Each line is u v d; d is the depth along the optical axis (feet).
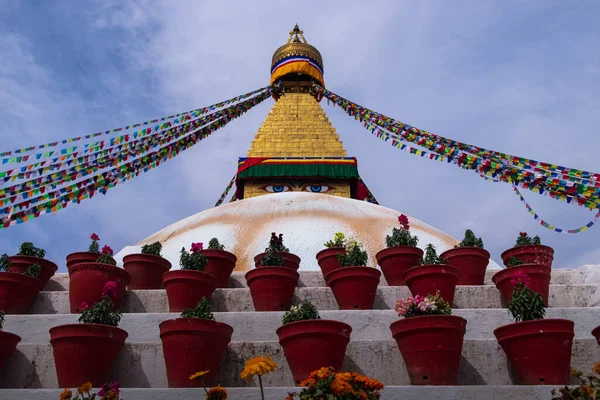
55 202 36.58
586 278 30.27
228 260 30.32
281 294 25.76
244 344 21.61
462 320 19.77
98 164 41.19
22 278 25.86
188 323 19.70
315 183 84.33
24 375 21.15
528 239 30.83
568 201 38.29
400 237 30.01
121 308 26.63
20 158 36.19
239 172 84.43
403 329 19.88
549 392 17.52
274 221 47.29
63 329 19.69
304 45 103.76
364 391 14.26
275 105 95.30
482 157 44.57
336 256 30.58
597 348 21.22
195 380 19.43
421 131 53.16
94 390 18.54
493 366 21.09
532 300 20.31
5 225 34.24
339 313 23.63
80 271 25.31
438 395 17.62
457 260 29.30
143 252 30.50
